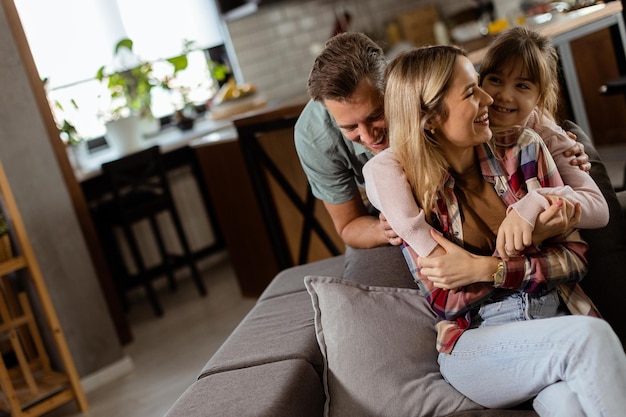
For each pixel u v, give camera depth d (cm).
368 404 185
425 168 169
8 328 362
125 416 356
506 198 174
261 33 656
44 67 561
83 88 577
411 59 167
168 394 367
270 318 221
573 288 174
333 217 236
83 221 450
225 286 529
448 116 164
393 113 170
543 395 158
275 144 387
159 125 625
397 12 722
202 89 647
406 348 190
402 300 200
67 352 369
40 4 558
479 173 176
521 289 168
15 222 358
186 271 589
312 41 681
